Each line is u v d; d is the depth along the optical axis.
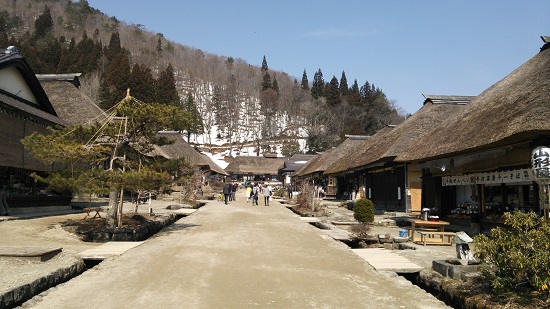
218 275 7.39
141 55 125.94
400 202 20.98
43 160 10.89
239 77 144.62
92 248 9.70
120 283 6.76
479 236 6.03
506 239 5.69
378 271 7.97
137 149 13.91
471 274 6.77
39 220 13.48
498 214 12.51
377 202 25.28
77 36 108.00
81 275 7.30
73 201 22.67
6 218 13.15
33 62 61.12
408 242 11.69
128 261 8.45
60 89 25.84
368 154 23.36
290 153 88.44
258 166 75.31
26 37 89.75
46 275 6.57
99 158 12.38
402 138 18.88
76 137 12.10
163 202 27.08
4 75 15.51
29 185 17.27
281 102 119.69
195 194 31.08
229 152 96.00
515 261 5.34
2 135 13.98
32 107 17.09
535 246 5.52
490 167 12.18
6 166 14.37
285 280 7.19
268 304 5.82
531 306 5.29
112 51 76.25
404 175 20.45
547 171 8.06
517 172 10.78
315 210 21.59
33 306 5.57
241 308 5.61
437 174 15.95
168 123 12.43
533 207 10.99
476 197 13.73
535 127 8.40
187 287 6.57
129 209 19.52
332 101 100.12
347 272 7.96
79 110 24.39
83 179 10.48
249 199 36.00
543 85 9.62
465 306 5.93
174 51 146.25
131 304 5.70
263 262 8.69
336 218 18.48
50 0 125.12
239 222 16.61
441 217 15.84
